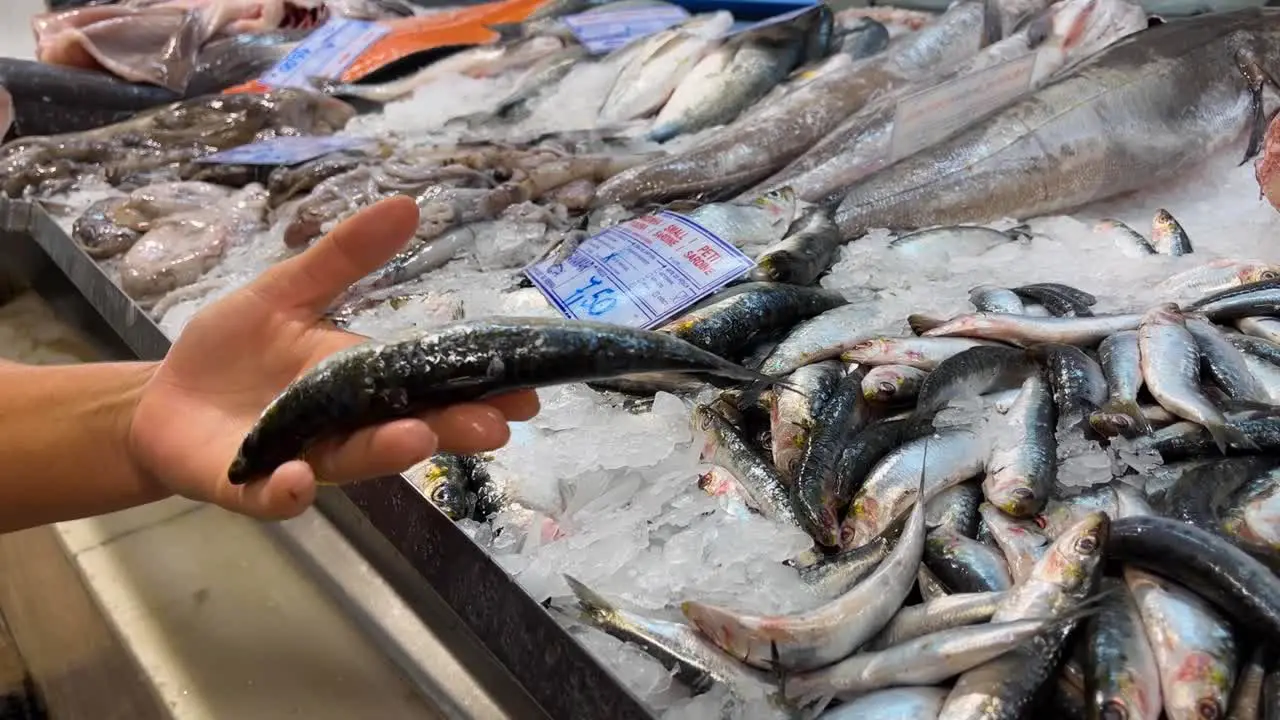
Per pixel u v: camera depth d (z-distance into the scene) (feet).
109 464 4.42
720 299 6.01
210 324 4.24
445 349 3.64
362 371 3.59
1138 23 10.03
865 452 4.68
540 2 14.37
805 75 10.77
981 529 4.41
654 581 4.23
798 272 6.55
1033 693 3.35
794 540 4.30
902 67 9.95
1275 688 3.29
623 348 3.76
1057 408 4.92
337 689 4.86
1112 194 8.63
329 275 4.32
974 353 5.19
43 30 13.09
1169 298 6.17
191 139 10.44
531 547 4.56
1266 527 4.03
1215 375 5.03
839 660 3.69
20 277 9.78
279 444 3.64
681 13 12.49
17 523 4.48
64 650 6.06
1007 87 8.52
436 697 4.60
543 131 10.47
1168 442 4.59
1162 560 3.63
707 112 10.52
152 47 13.19
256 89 11.99
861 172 8.54
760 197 7.74
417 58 12.56
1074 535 3.65
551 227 8.10
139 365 4.67
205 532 6.09
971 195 8.10
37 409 4.46
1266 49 8.84
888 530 4.22
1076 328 5.53
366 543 5.54
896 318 6.04
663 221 6.78
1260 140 8.52
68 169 10.11
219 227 8.30
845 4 14.02
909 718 3.38
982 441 4.70
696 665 3.78
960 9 10.56
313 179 8.84
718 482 4.82
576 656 3.61
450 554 4.46
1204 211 8.13
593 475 4.88
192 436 4.13
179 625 5.38
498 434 3.71
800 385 5.23
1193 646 3.38
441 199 7.85
